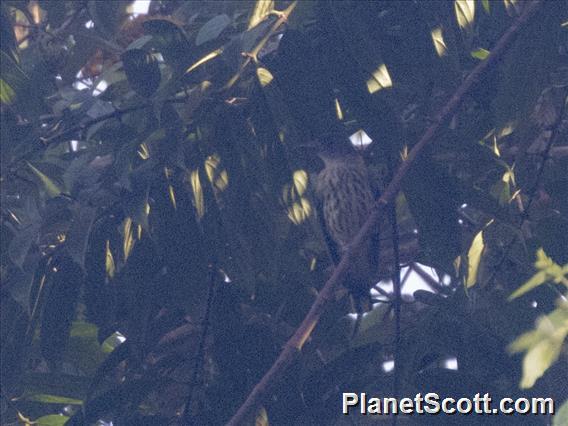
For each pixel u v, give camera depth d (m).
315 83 10.70
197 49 10.73
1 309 11.80
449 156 11.17
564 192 11.34
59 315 11.59
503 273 11.38
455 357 11.15
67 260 11.55
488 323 11.03
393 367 11.60
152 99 11.08
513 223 10.90
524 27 10.72
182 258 11.23
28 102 11.80
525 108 10.72
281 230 11.60
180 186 11.14
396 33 11.41
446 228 10.80
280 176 10.93
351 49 10.66
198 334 12.55
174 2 14.94
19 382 11.98
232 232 11.20
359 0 11.05
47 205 11.39
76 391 12.10
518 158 11.33
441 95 11.90
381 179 13.84
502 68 11.52
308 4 10.84
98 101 11.78
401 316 12.14
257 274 11.30
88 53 13.66
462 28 11.41
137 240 11.47
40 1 14.04
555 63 10.73
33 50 14.16
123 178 10.75
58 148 13.94
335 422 11.30
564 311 7.99
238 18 12.28
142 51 10.94
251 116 10.88
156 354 12.72
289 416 11.25
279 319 11.94
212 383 11.75
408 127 11.05
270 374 9.75
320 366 12.14
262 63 10.79
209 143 11.13
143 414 12.09
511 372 10.78
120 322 12.00
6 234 11.91
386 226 13.57
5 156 11.79
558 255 10.63
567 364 10.62
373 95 10.61
